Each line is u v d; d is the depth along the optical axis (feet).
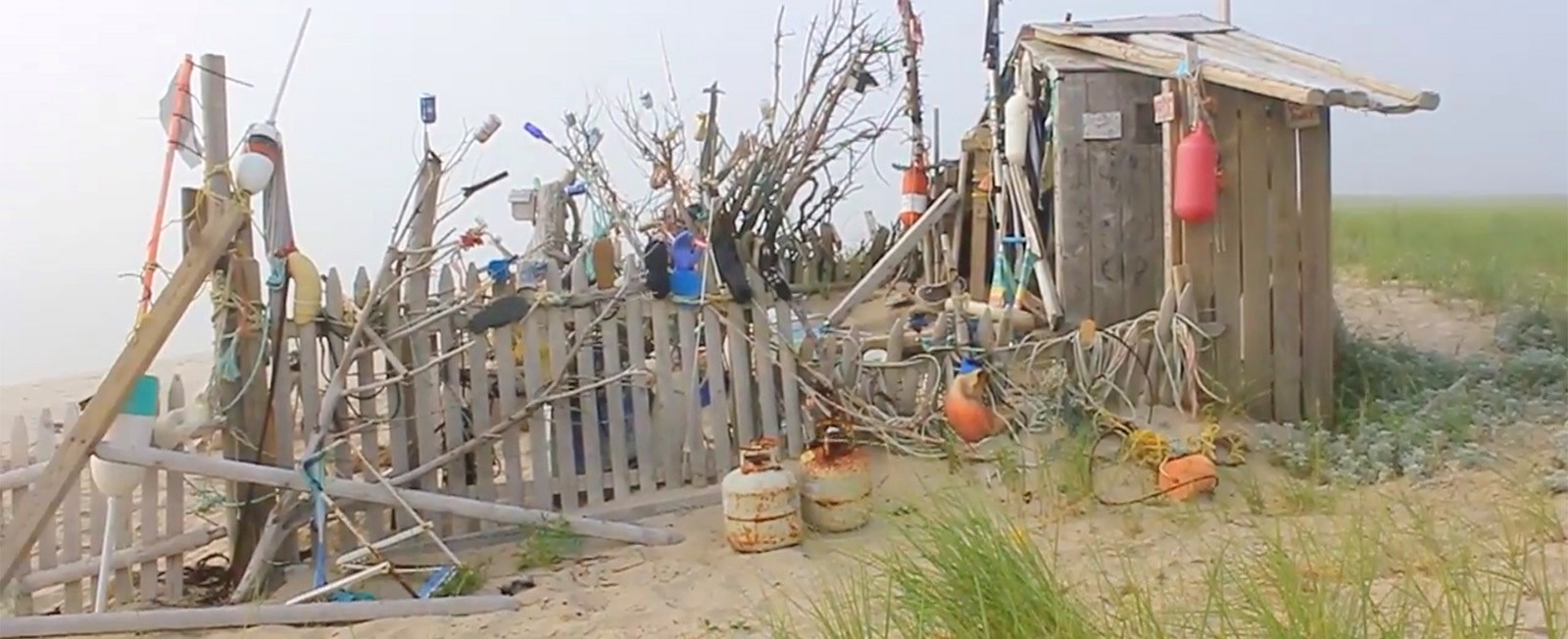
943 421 22.74
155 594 17.89
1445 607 11.22
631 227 27.84
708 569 17.94
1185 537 17.20
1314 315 23.80
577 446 21.36
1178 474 19.49
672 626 15.38
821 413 22.89
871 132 37.68
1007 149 29.07
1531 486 17.99
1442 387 25.61
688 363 22.09
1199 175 22.98
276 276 18.54
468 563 18.70
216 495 19.52
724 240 23.07
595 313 21.21
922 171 36.17
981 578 11.36
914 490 20.62
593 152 36.27
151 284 17.65
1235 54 25.32
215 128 18.11
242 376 18.45
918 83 36.78
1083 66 26.84
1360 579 10.59
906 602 11.80
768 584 16.89
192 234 18.01
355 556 17.88
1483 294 33.63
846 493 19.16
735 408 22.54
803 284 39.42
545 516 19.45
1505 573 11.84
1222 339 23.62
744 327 22.66
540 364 20.54
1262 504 18.60
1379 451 20.95
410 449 19.89
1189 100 23.48
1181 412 23.25
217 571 19.04
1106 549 16.78
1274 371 23.77
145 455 16.62
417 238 20.11
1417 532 14.08
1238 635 10.50
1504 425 22.70
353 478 18.99
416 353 19.69
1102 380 23.30
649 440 21.62
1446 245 36.40
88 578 17.29
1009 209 30.48
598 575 18.03
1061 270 26.84
